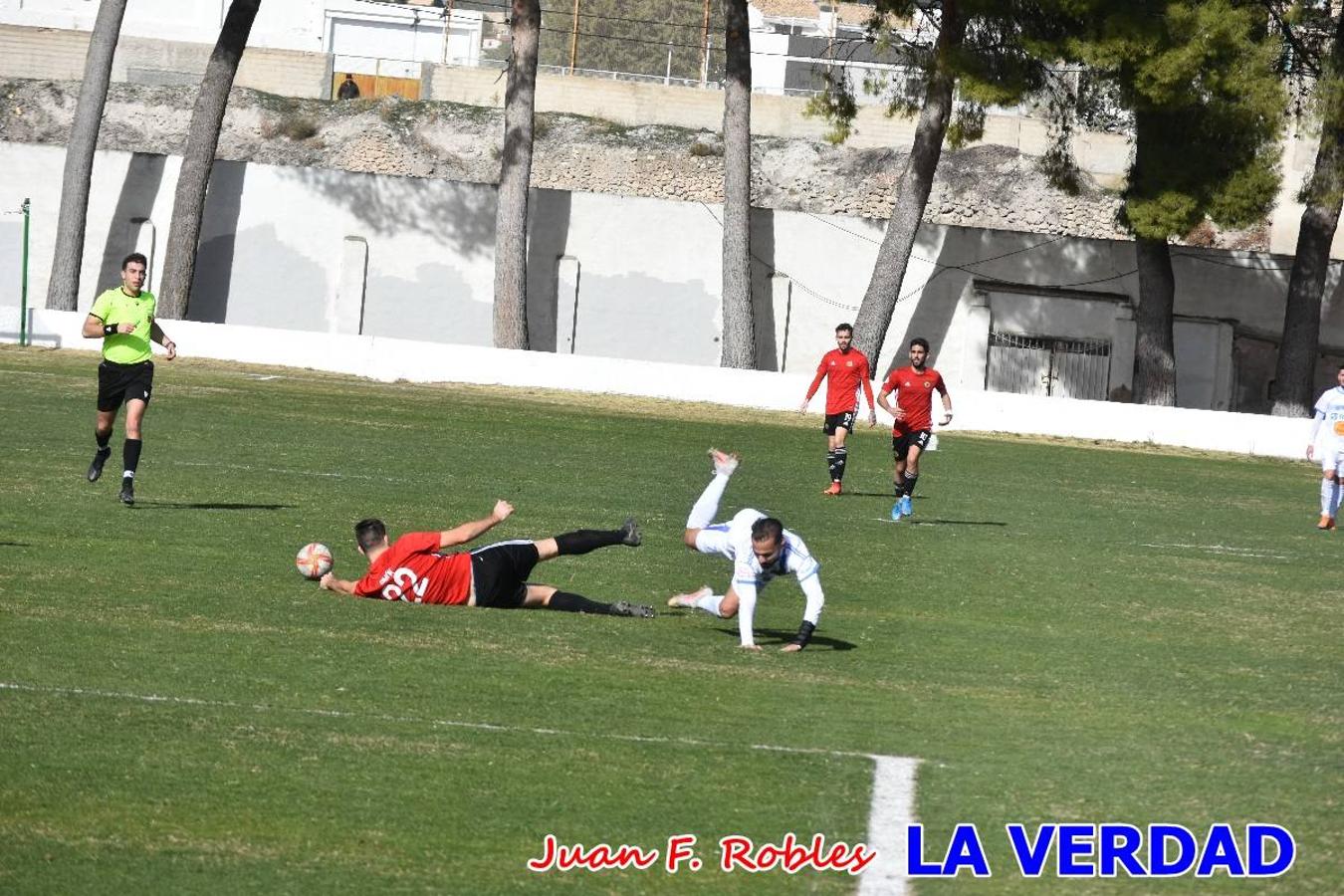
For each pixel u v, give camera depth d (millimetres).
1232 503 96938
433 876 25516
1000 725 36125
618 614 46594
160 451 79500
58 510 58594
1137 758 33906
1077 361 173625
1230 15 138125
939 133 156250
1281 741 35906
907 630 47250
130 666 36625
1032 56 145000
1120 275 173000
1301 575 64625
